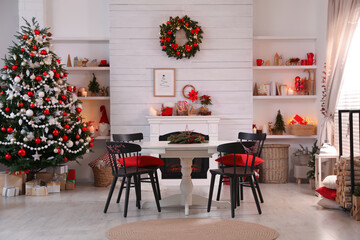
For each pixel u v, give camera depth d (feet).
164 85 25.44
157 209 18.74
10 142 21.66
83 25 26.55
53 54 23.25
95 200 20.90
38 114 22.30
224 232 15.05
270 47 26.81
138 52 25.41
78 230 15.72
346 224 16.21
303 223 16.38
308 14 26.71
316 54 26.25
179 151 17.71
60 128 22.43
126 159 18.86
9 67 22.21
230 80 25.52
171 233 14.94
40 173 23.70
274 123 26.96
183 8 25.41
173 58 25.46
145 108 25.55
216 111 25.58
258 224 16.16
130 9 25.38
